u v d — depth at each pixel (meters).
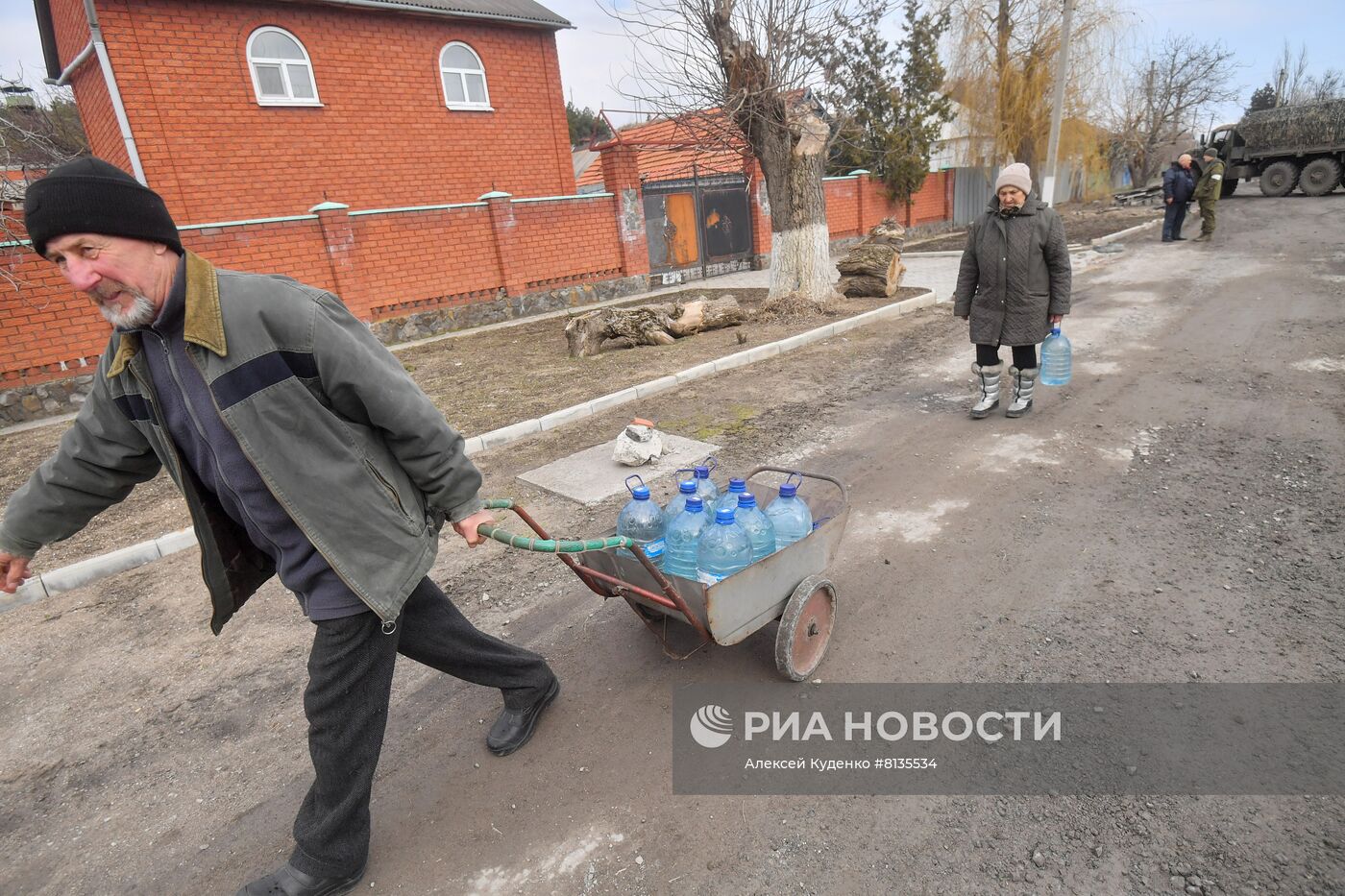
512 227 13.48
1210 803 2.37
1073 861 2.21
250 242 10.52
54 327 8.96
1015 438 5.72
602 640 3.55
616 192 15.10
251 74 12.07
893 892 2.16
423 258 12.42
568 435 6.72
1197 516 4.25
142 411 1.95
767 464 5.60
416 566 2.14
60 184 1.61
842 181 21.78
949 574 3.87
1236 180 24.05
